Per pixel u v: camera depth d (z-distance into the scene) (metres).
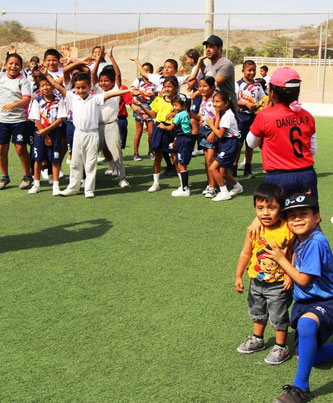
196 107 9.14
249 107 8.55
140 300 4.33
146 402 3.06
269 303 3.40
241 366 3.43
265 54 24.80
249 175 9.02
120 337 3.76
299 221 3.14
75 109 7.40
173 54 22.95
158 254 5.36
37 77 7.73
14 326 3.91
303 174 4.02
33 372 3.35
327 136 13.89
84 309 4.18
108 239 5.82
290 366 3.44
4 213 6.84
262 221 3.31
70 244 5.66
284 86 3.91
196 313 4.11
